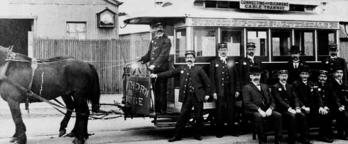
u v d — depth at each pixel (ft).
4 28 69.87
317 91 30.60
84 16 69.97
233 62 31.27
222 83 30.14
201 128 31.86
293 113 28.84
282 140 30.58
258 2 33.06
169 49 30.30
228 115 30.50
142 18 31.24
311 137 31.91
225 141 28.96
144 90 29.32
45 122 37.68
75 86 27.89
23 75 26.32
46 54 58.29
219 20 30.99
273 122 28.78
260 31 32.58
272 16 33.01
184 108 28.91
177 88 31.71
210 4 32.12
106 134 32.19
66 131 33.19
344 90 31.01
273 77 32.71
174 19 31.48
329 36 35.12
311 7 36.09
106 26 70.44
